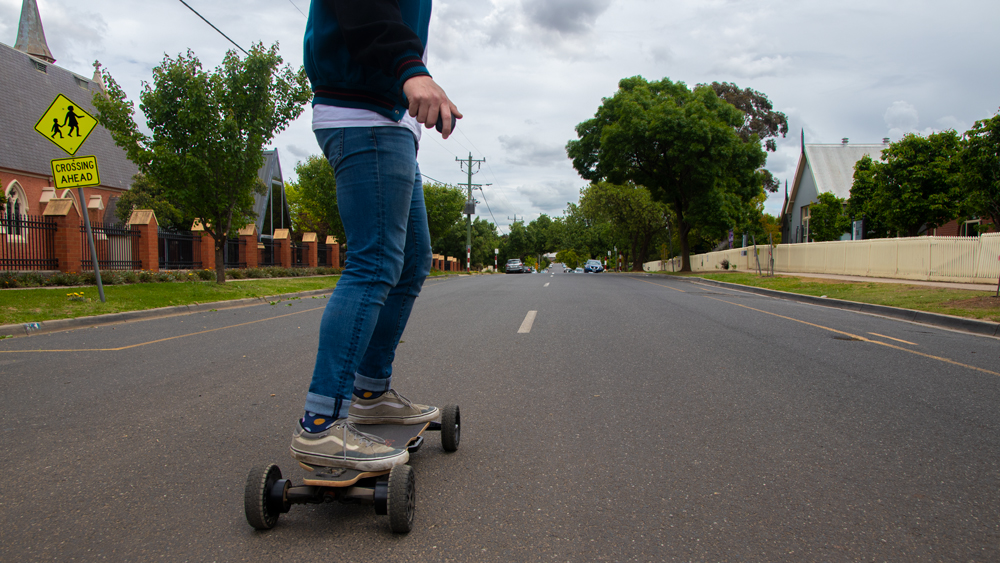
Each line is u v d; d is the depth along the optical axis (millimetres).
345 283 1944
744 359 5242
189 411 3502
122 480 2447
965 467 2627
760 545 1910
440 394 3922
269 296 13453
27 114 27797
